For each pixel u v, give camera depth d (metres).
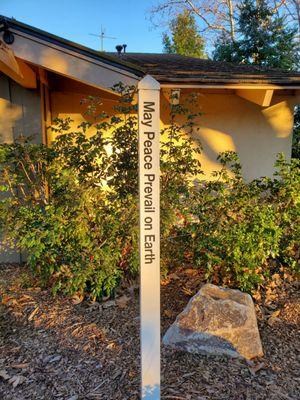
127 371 2.81
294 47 12.95
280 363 2.93
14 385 2.70
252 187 4.45
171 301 3.93
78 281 3.67
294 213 4.28
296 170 4.57
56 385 2.69
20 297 4.12
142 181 2.18
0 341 3.29
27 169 4.54
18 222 3.82
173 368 2.81
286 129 6.30
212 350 2.98
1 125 5.36
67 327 3.48
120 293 4.09
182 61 7.71
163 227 3.89
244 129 6.21
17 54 4.24
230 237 3.90
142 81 2.12
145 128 2.15
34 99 5.34
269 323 3.57
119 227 3.81
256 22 12.79
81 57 4.27
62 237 3.78
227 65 7.09
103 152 4.04
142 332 2.25
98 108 5.70
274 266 4.69
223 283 4.10
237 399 2.50
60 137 4.19
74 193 3.70
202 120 6.09
